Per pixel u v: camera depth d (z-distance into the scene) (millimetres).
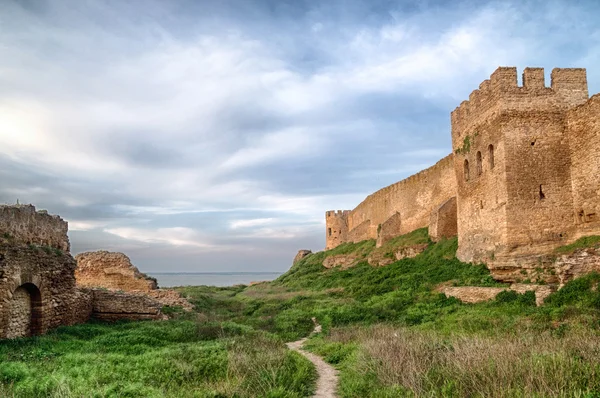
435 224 34344
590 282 17266
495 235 23047
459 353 10859
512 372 9367
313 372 13258
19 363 11406
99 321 21109
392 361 11367
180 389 10367
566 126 22453
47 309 16938
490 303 19500
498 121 22828
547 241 21625
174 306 26000
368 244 49375
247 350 14250
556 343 11273
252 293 41312
